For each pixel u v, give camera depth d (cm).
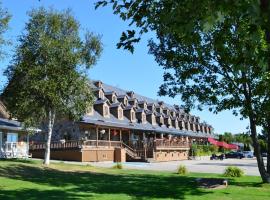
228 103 2127
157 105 7838
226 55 1356
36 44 3056
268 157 2245
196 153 7138
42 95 3016
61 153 4525
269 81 1706
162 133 6950
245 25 732
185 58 2103
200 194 1805
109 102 5703
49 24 3112
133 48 777
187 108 2241
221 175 2830
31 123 3112
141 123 6456
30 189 1827
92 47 3184
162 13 725
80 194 1733
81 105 3112
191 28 650
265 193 1839
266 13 514
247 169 3769
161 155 5703
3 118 3884
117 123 5509
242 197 1720
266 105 2003
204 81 2164
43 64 3034
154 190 1927
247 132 2256
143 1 779
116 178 2475
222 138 11419
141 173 2927
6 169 2466
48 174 2516
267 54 652
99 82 5716
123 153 5109
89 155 4556
